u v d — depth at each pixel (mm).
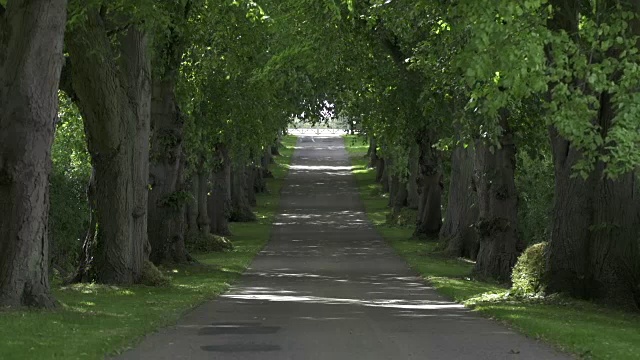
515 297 45375
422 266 72938
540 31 31844
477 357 25141
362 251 89500
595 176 44500
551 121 32625
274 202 157750
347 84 73250
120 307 38844
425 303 45219
